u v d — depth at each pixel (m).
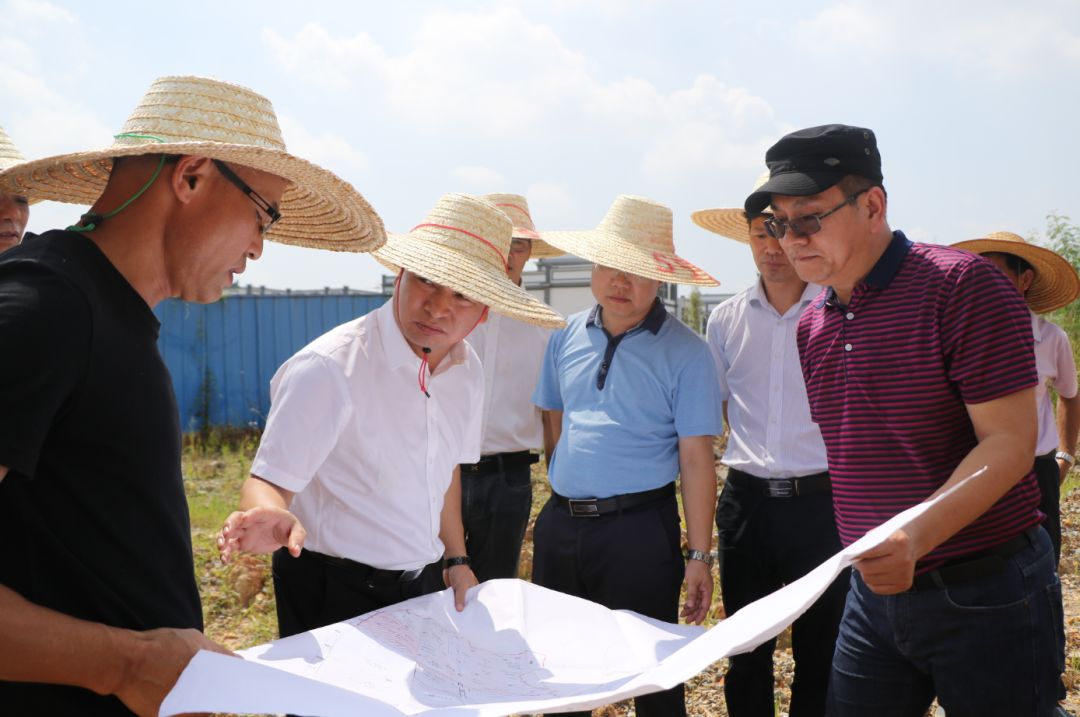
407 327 2.71
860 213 2.50
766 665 3.83
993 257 4.90
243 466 11.98
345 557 2.70
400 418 2.71
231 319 14.95
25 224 3.04
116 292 1.66
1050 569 2.43
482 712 1.79
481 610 2.63
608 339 3.79
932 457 2.45
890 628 2.52
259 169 1.85
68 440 1.57
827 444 2.73
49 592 1.58
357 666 2.10
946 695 2.43
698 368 3.64
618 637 2.50
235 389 14.94
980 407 2.29
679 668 1.81
